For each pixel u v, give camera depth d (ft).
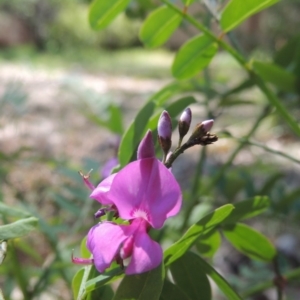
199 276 0.26
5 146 1.00
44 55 3.32
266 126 1.20
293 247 0.68
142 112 0.30
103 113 0.56
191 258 0.26
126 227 0.21
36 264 0.55
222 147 1.09
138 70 2.75
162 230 0.37
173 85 0.40
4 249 0.24
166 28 0.39
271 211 0.44
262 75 0.40
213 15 0.37
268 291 0.58
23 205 0.42
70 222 0.61
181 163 0.99
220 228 0.30
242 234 0.31
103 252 0.21
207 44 0.37
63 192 0.66
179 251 0.24
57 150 1.04
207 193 0.47
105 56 3.55
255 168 0.76
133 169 0.22
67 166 0.51
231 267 0.64
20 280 0.38
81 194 0.45
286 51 0.47
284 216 0.45
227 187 0.47
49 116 1.28
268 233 0.72
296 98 0.50
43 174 0.76
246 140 0.38
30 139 1.08
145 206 0.22
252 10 0.34
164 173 0.21
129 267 0.20
